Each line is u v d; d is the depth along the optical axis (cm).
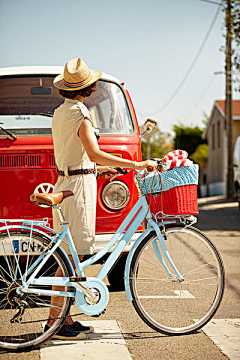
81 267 400
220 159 3831
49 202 375
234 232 1107
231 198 2459
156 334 425
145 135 532
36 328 393
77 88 390
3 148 507
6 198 505
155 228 420
